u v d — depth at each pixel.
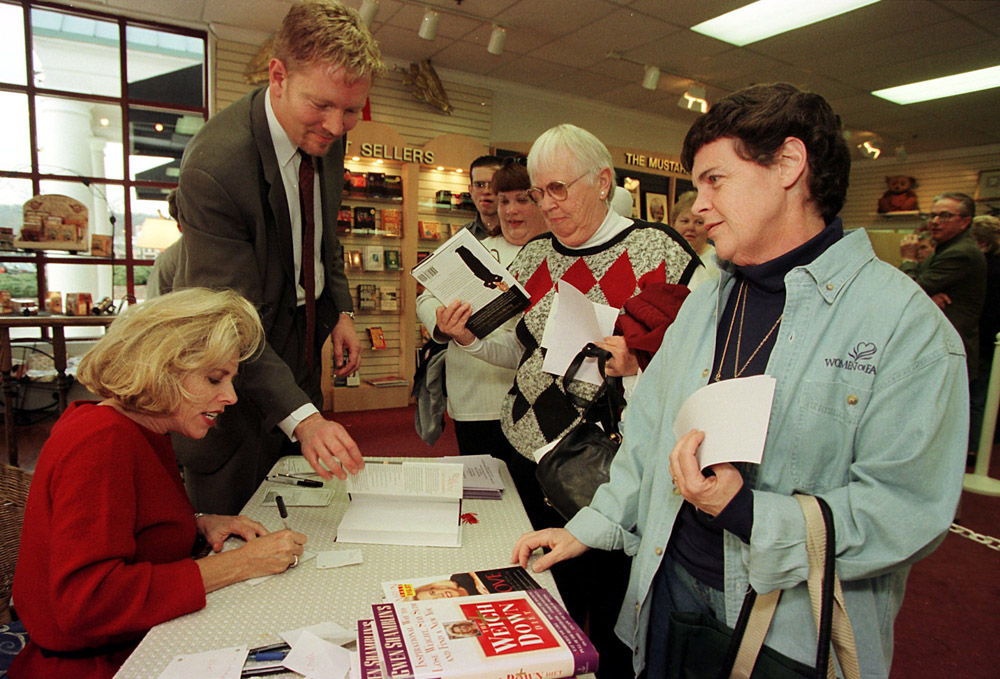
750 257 0.99
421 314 2.33
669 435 1.12
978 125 7.91
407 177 6.00
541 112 7.23
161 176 5.57
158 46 5.36
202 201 1.47
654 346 1.38
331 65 1.33
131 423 1.09
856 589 0.92
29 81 5.06
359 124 5.72
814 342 0.91
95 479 0.98
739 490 0.87
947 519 0.82
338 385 5.87
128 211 5.48
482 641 0.81
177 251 2.17
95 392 1.09
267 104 1.54
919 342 0.84
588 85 6.90
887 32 5.16
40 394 5.27
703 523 1.05
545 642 0.81
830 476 0.92
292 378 1.42
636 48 5.71
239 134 1.51
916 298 0.87
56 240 5.02
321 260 1.86
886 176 10.05
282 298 1.69
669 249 1.61
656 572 1.11
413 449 4.70
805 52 5.65
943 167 9.41
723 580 1.01
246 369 1.38
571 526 1.20
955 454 0.83
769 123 0.89
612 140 7.92
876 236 7.06
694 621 1.01
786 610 0.92
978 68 5.95
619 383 1.50
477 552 1.19
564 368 1.50
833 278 0.91
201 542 1.28
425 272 1.73
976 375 4.43
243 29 5.36
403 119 6.26
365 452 4.60
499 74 6.57
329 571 1.09
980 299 4.32
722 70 6.25
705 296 1.17
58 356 4.22
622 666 1.60
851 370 0.88
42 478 1.02
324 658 0.83
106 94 5.30
